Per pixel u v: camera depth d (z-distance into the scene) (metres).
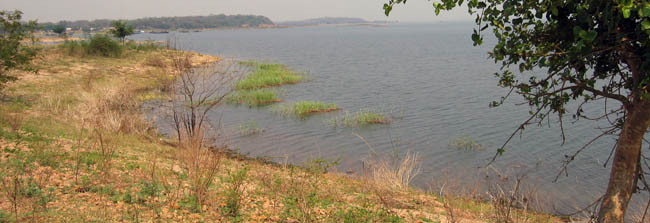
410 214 7.68
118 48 40.47
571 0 3.93
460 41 104.69
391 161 14.98
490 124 20.69
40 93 20.83
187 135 12.01
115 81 26.38
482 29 4.39
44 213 5.89
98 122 14.27
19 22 16.45
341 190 9.57
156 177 8.36
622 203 4.96
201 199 7.03
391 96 28.98
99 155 9.67
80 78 27.00
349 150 16.50
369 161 14.77
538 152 16.02
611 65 4.79
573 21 4.17
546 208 10.34
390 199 9.00
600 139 17.34
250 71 38.50
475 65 47.66
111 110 16.36
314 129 19.81
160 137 15.60
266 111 23.55
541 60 4.32
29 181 7.05
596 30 4.18
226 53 70.50
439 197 10.31
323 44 104.81
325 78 38.34
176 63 14.20
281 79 34.34
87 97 18.27
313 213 7.09
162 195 7.30
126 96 18.58
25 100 18.34
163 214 6.38
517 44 4.46
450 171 13.88
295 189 8.34
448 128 20.05
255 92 26.84
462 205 9.22
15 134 10.70
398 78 38.34
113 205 6.57
